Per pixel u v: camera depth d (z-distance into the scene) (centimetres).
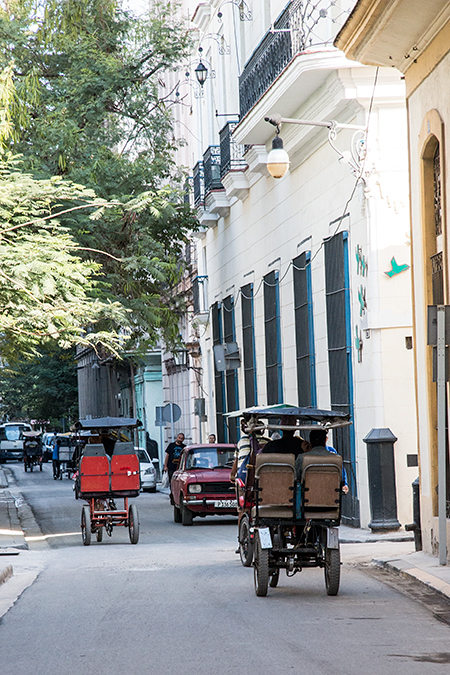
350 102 2295
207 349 4584
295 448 1390
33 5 3428
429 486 1664
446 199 1570
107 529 2375
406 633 1027
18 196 2555
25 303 2395
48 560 1902
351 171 2359
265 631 1049
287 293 3022
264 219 3322
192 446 2967
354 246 2352
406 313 2227
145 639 1020
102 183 3152
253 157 3191
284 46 2636
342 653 928
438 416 1449
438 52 1602
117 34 3712
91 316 2564
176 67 3869
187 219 3566
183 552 1977
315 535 1368
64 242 2522
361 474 2308
